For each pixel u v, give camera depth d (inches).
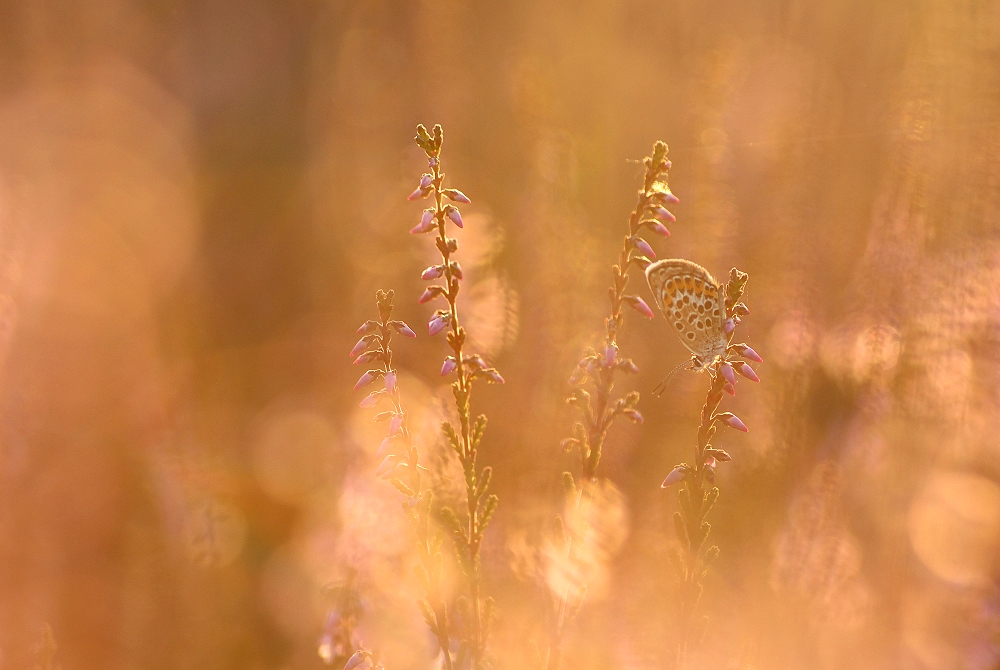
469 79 207.8
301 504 164.9
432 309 162.6
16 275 164.7
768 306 147.6
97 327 188.2
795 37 173.3
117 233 224.5
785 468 130.1
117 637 143.9
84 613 144.9
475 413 139.0
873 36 161.6
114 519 154.9
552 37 203.6
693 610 87.1
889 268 131.2
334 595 109.9
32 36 213.9
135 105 252.5
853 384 134.0
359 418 146.6
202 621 146.5
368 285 195.8
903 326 128.7
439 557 84.9
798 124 151.5
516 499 123.3
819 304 139.0
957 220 127.3
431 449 121.3
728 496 132.1
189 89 286.4
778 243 147.9
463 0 213.2
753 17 185.3
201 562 150.0
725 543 125.3
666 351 155.8
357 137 218.2
